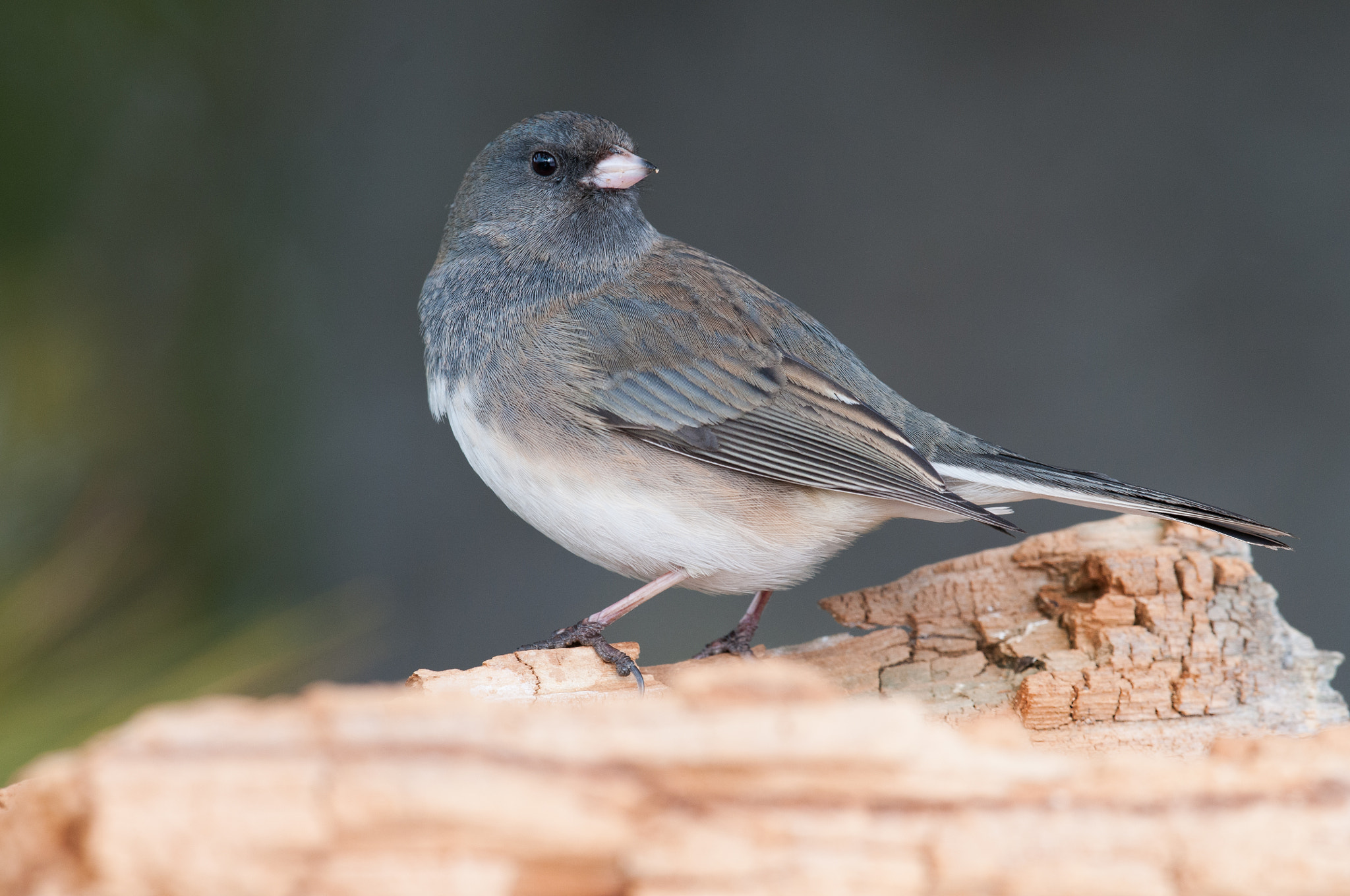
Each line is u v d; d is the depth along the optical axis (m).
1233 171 12.64
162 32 11.51
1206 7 12.77
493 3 13.08
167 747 3.38
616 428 6.94
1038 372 12.75
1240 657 6.08
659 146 13.14
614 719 3.58
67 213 10.15
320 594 11.49
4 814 4.09
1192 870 3.66
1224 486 12.27
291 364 12.08
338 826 3.35
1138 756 5.80
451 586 12.23
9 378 7.04
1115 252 12.75
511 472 7.04
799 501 6.95
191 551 11.16
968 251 12.95
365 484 12.21
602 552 7.05
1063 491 6.91
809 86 13.17
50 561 6.19
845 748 3.57
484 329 7.34
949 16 13.09
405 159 12.88
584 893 3.59
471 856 3.43
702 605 12.11
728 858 3.52
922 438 7.36
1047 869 3.61
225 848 3.33
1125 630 6.20
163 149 11.46
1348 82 12.50
